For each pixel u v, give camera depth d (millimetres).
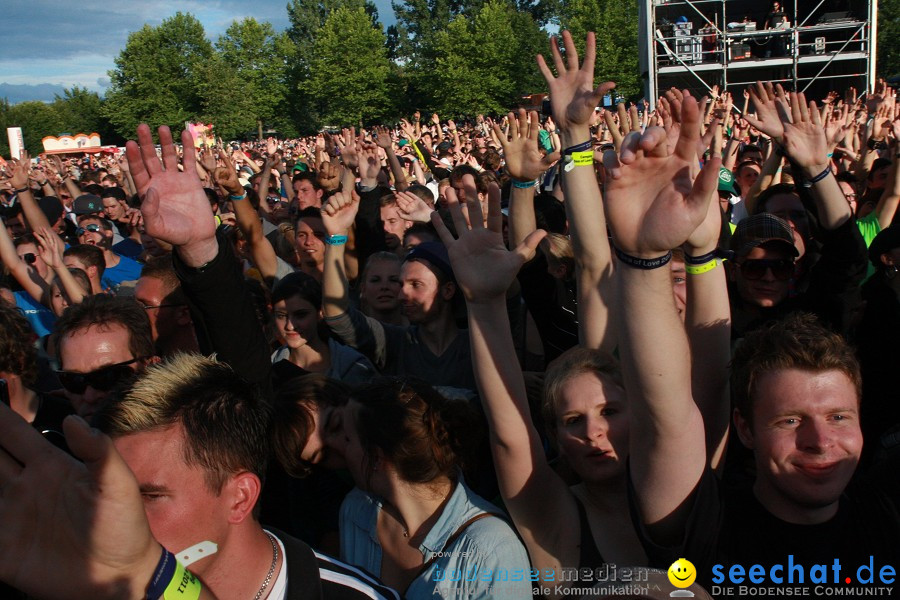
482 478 2420
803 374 1559
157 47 65500
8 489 973
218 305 2035
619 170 1446
